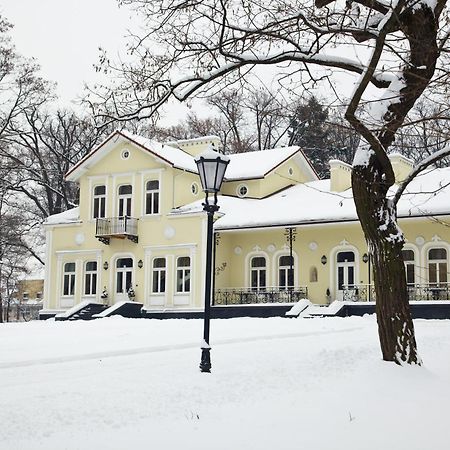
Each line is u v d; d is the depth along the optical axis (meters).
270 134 48.88
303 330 22.05
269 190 40.47
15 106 41.91
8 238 48.50
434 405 9.50
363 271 34.38
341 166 37.50
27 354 16.22
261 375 12.01
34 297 82.50
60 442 8.06
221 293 37.41
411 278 32.88
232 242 38.31
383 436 8.11
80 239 40.69
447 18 10.76
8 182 47.81
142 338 20.14
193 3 11.87
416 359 11.64
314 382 11.45
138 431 8.59
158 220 38.44
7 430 8.63
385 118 11.65
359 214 12.16
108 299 39.34
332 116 12.50
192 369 12.97
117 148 40.09
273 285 36.78
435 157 11.84
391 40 9.85
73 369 13.90
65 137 49.00
